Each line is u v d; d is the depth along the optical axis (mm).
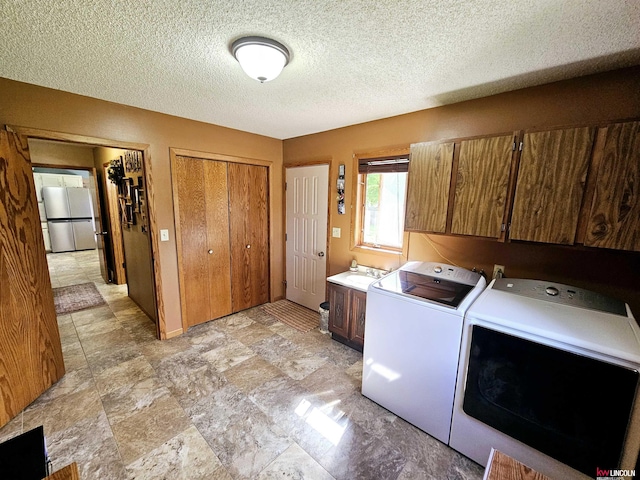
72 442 1700
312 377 2365
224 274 3475
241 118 2848
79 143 2311
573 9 1144
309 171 3521
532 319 1454
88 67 1739
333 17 1242
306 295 3811
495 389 1507
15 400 1887
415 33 1356
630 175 1432
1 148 1818
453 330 1639
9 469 1087
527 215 1753
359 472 1550
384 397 2012
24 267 1974
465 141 1952
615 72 1649
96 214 4844
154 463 1577
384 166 2801
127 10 1189
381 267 2936
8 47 1488
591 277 1804
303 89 2064
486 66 1671
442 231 2121
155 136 2678
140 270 3572
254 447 1691
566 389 1310
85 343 2869
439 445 1737
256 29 1341
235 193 3455
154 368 2453
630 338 1271
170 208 2875
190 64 1698
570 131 1572
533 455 1432
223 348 2799
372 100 2270
